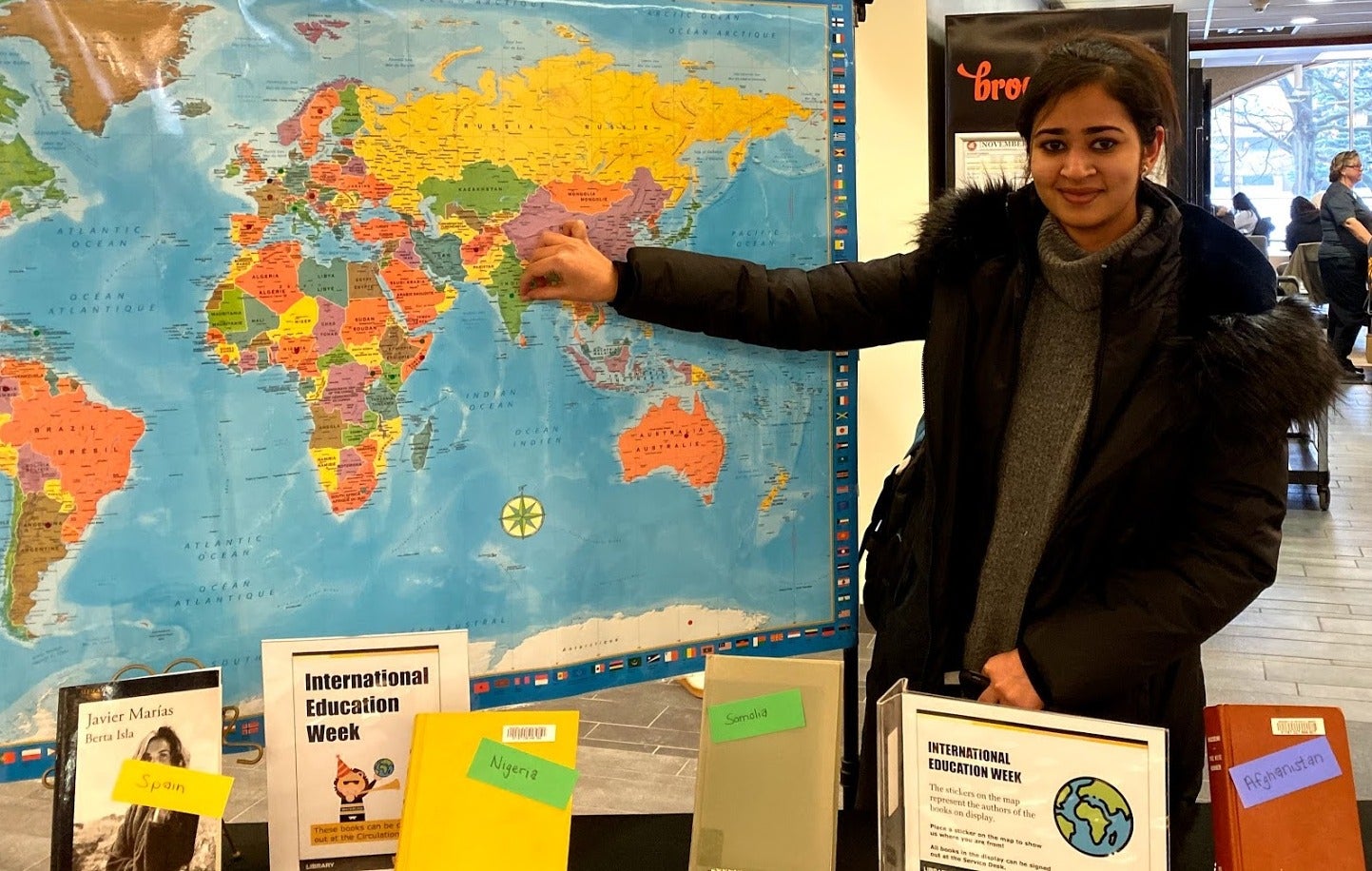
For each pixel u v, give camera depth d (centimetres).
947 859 118
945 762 118
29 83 137
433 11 154
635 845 148
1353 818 115
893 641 166
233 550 151
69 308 140
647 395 173
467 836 125
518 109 160
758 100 177
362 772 132
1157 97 141
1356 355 984
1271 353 134
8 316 138
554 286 163
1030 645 143
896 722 120
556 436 168
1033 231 154
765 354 180
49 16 137
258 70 146
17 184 137
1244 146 1579
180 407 146
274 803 130
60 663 144
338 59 150
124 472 144
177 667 149
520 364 164
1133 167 141
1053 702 141
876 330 172
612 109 167
